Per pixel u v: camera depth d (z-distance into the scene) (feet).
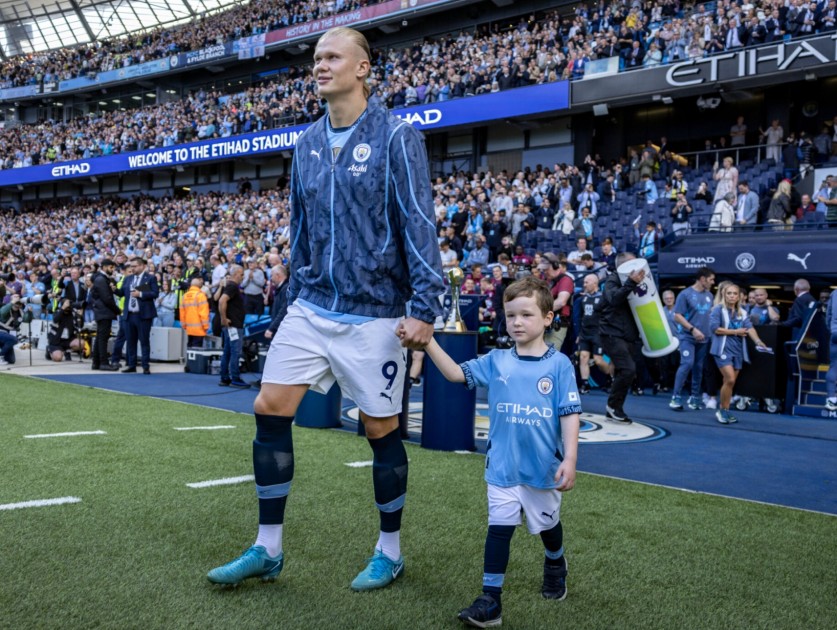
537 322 7.88
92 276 36.35
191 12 122.11
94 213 100.99
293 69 95.66
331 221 8.19
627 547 9.99
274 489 8.19
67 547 9.07
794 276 36.40
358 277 8.11
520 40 67.51
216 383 31.30
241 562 7.89
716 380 29.89
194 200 92.02
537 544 10.02
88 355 42.27
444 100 67.97
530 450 7.65
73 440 16.25
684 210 46.26
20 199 120.98
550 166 71.77
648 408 28.50
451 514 11.27
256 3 102.89
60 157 106.52
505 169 74.64
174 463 14.25
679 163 57.72
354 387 8.27
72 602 7.36
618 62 57.16
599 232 51.78
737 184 47.21
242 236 66.74
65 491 11.81
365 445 17.11
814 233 37.50
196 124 92.53
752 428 23.58
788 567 9.34
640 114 67.87
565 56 63.36
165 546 9.24
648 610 7.79
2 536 9.43
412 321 7.92
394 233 8.27
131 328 34.58
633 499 12.80
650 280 23.39
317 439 17.81
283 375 8.29
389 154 8.05
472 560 9.19
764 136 56.03
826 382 27.84
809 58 48.49
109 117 110.22
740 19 52.90
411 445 17.81
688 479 15.15
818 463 17.52
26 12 134.31
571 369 7.75
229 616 7.18
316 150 8.45
